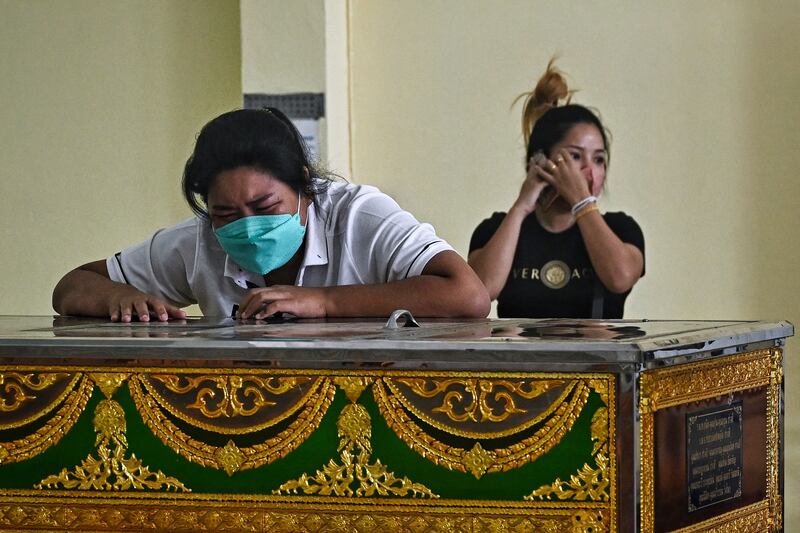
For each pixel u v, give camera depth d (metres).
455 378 1.64
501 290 4.77
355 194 2.64
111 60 5.10
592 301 4.70
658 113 4.73
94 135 5.12
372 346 1.66
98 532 1.82
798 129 4.60
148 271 2.80
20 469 1.85
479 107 4.87
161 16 5.05
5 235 5.21
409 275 2.50
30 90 5.16
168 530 1.78
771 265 4.64
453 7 4.88
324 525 1.71
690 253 4.71
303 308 2.34
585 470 1.60
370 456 1.69
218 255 2.72
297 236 2.48
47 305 5.20
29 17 5.15
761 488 1.91
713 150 4.69
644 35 4.74
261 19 4.69
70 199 5.16
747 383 1.85
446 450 1.65
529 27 4.82
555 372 1.60
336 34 4.79
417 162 4.93
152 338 1.77
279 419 1.73
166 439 1.78
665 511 1.64
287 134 2.49
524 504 1.63
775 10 4.61
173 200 5.08
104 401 1.80
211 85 5.02
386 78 4.95
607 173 4.77
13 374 1.84
